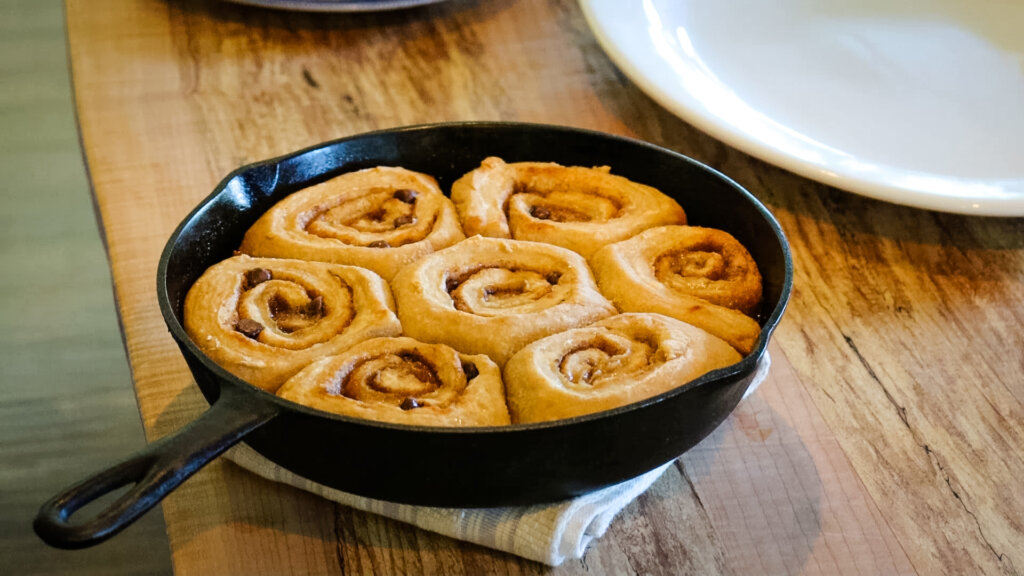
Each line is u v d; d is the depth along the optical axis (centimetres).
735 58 110
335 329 85
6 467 138
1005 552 83
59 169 188
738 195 90
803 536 83
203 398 88
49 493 135
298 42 118
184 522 82
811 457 86
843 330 94
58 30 219
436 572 81
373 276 88
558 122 109
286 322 86
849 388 90
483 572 81
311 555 82
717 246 90
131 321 92
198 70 114
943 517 84
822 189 104
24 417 146
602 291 88
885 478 86
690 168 92
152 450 73
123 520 71
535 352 83
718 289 88
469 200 93
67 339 159
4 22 221
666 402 76
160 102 110
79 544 70
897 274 98
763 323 88
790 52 111
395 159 96
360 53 117
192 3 122
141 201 101
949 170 101
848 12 115
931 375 91
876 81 109
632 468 79
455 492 78
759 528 83
